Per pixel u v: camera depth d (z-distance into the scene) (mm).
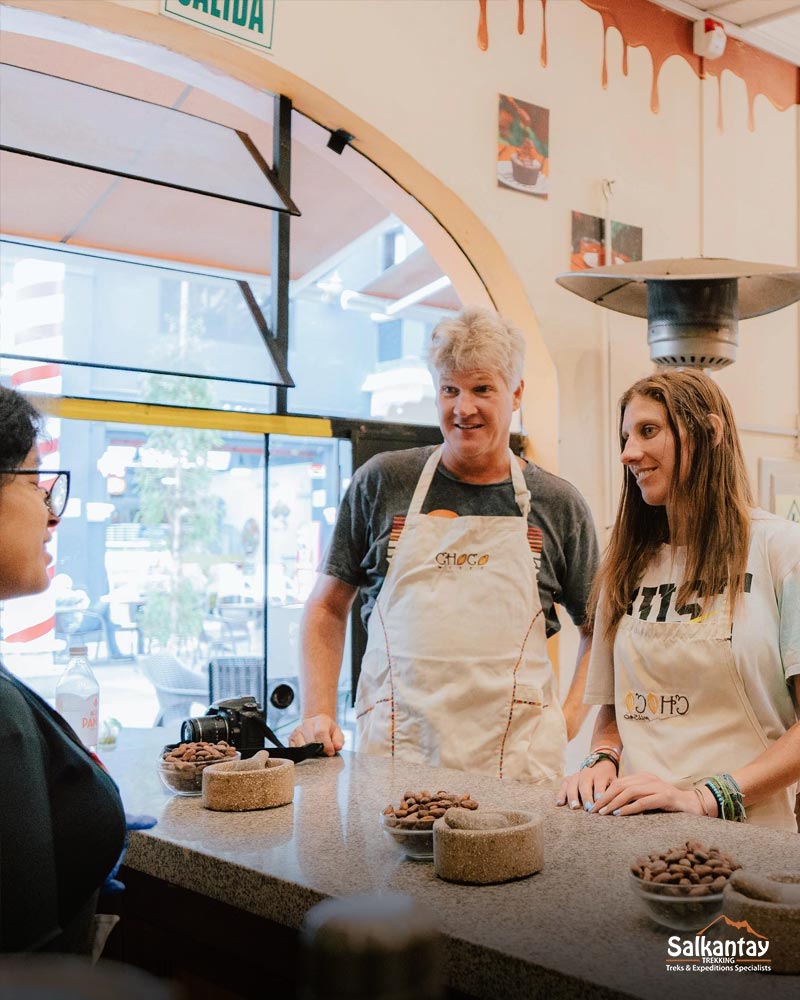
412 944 429
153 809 1623
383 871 1263
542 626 2281
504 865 1210
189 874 1369
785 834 1407
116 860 1217
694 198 4059
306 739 2045
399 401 5141
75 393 2676
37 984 386
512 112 3414
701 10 4051
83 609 3859
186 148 2891
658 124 3936
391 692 2262
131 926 1520
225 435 3316
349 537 2443
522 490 2336
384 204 3479
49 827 1091
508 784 1779
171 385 3066
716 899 1034
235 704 1938
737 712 1705
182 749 1763
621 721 1828
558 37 3592
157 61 2850
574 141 3629
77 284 2773
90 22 2619
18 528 1144
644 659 1791
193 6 2656
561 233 3568
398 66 3117
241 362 2898
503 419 2262
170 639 4434
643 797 1544
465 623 2232
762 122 4363
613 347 3691
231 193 2830
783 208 4449
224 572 4398
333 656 2387
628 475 1878
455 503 2338
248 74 2889
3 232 2971
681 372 1802
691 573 1760
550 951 997
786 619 1670
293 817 1547
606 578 1913
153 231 2969
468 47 3311
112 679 4512
